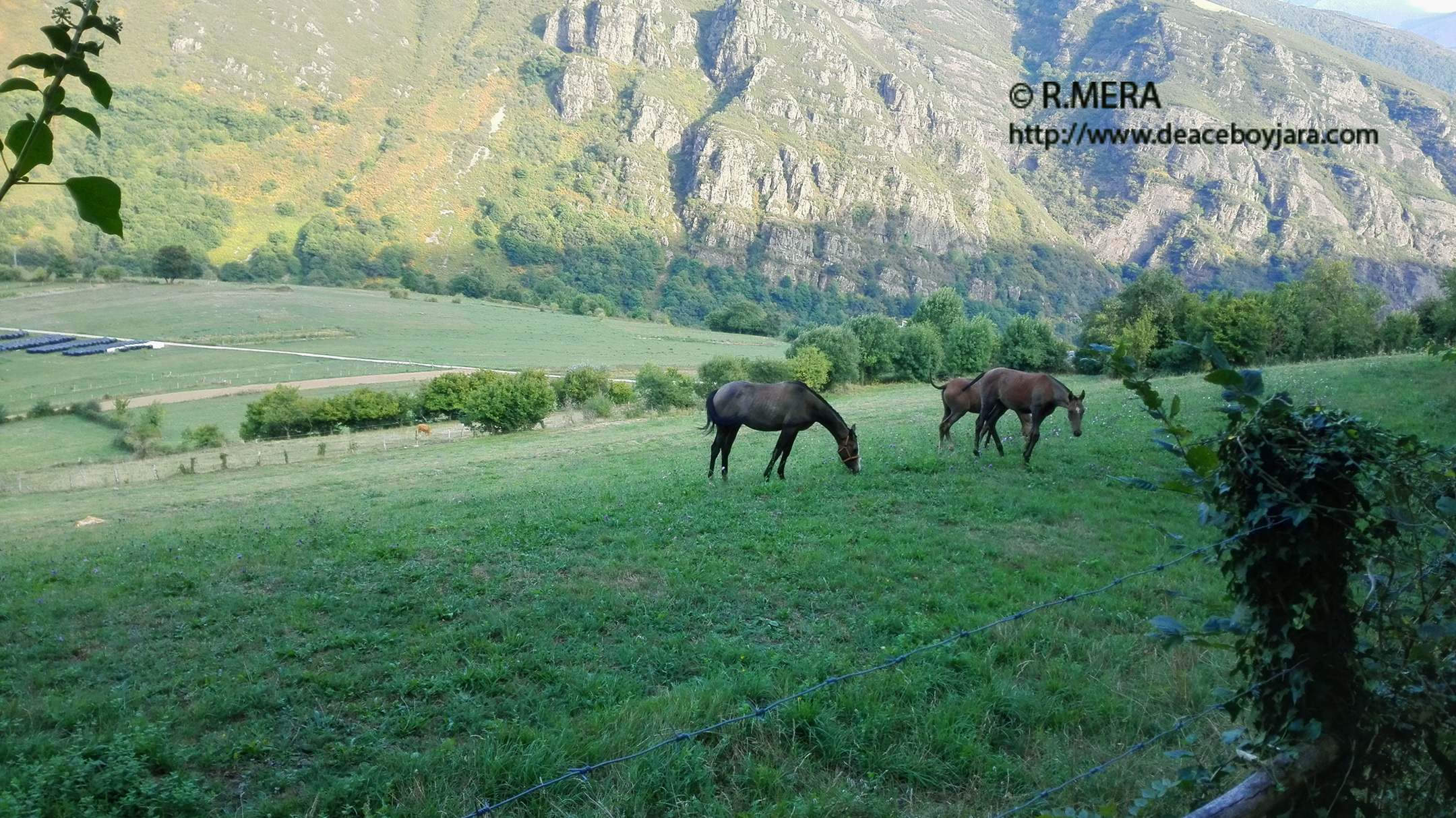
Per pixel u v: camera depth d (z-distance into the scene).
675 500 12.34
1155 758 4.69
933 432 21.44
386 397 54.84
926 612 7.32
